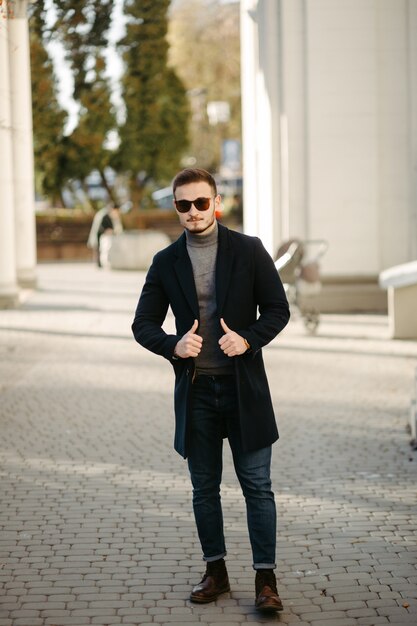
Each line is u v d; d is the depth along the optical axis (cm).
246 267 461
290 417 898
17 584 493
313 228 1709
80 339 1434
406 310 1398
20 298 2042
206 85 4128
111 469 724
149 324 470
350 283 1722
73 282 2467
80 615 454
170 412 929
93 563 525
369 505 629
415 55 1691
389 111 1698
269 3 1714
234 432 467
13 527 586
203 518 475
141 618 451
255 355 462
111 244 2919
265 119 1762
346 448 780
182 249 466
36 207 4375
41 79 1944
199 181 455
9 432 848
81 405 962
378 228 1711
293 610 461
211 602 471
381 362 1200
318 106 1697
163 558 532
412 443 793
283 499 644
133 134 3092
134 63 2880
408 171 1706
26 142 2180
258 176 1853
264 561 464
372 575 505
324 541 559
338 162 1702
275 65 1722
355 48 1691
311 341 1386
